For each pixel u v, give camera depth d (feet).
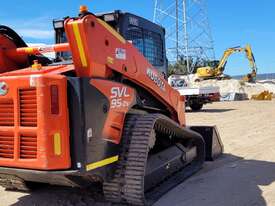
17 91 12.64
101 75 13.89
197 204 15.79
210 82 124.16
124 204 15.35
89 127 12.97
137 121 15.17
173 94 19.12
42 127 12.18
